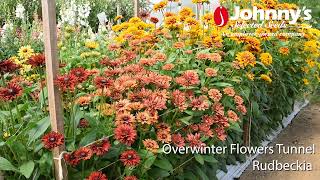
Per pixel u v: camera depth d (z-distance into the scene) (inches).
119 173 89.1
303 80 198.1
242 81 133.0
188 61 123.7
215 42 132.9
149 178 95.1
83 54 130.0
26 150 82.3
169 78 104.6
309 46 184.4
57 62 80.8
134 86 99.0
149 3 293.3
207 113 112.6
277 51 171.9
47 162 82.0
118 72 106.4
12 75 117.9
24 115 99.8
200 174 111.8
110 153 88.6
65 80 79.0
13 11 266.1
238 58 127.7
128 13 325.7
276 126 189.5
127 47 138.1
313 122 207.6
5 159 78.9
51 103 80.8
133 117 86.0
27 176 77.1
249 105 143.9
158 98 93.2
